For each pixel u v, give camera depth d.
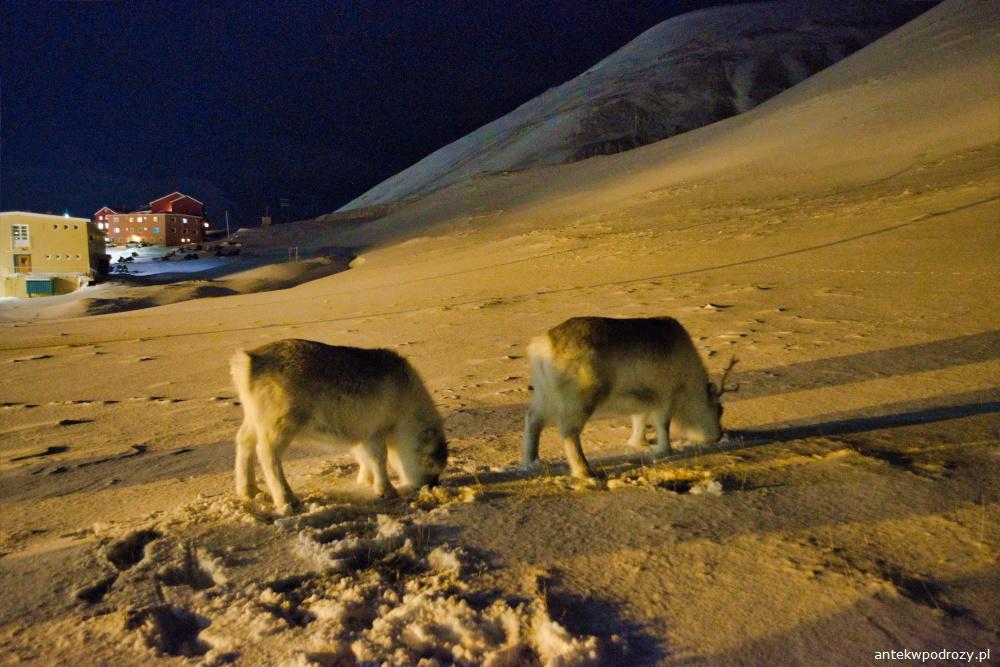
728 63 182.12
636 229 35.03
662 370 6.87
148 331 23.98
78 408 12.31
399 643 3.62
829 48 189.50
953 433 6.74
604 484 6.03
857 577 4.12
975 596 3.88
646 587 4.15
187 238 110.62
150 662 3.63
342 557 4.71
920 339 11.02
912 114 49.22
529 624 3.79
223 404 11.72
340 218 108.31
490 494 5.96
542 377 6.65
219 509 5.86
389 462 6.93
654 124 152.88
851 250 20.08
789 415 8.11
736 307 15.55
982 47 62.28
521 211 69.19
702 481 5.90
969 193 24.64
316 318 23.05
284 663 3.50
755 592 4.04
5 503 6.88
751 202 36.56
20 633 3.98
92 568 4.80
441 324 18.31
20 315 45.25
